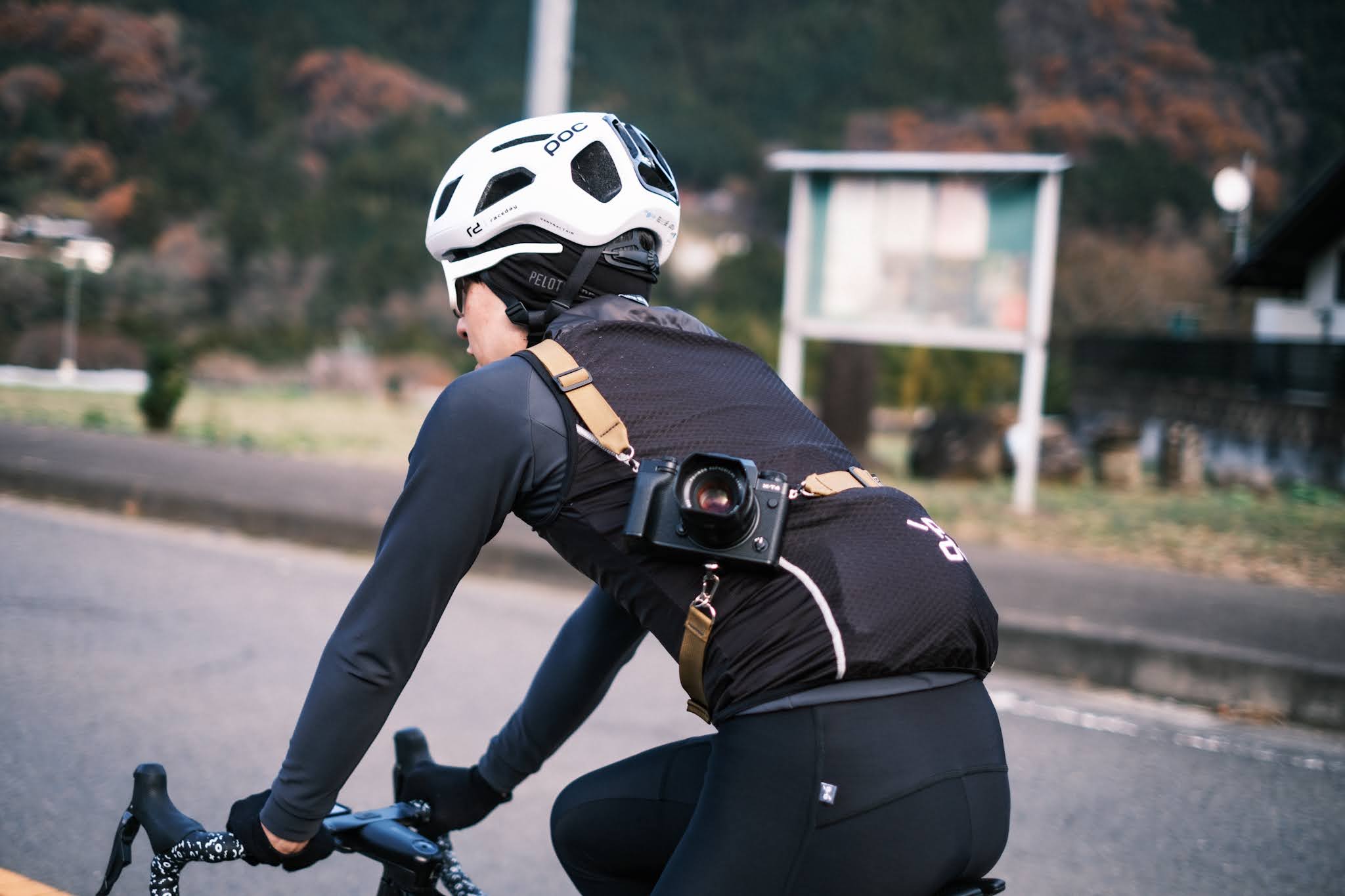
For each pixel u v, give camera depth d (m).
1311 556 8.81
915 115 93.75
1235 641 5.57
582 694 1.81
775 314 63.28
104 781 3.58
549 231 1.58
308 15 90.44
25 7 71.94
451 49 100.50
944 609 1.46
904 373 32.72
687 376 1.55
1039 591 6.55
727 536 1.39
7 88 67.50
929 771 1.40
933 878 1.40
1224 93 85.69
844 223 10.94
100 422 12.54
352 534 7.30
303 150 74.19
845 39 109.56
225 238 59.78
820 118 102.88
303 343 43.78
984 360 32.72
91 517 7.84
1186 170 73.75
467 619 5.85
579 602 6.40
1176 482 14.58
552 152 1.58
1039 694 5.30
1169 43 88.94
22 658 4.69
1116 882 3.39
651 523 1.41
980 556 7.67
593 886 1.71
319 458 10.71
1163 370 28.88
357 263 59.53
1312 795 4.19
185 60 75.44
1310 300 26.67
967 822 1.42
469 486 1.45
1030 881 3.38
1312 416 17.33
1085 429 28.31
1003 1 101.31
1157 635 5.55
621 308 1.61
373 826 1.70
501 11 102.88
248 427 13.36
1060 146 85.62
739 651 1.42
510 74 97.31
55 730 3.96
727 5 116.56
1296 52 87.75
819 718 1.39
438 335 50.78
